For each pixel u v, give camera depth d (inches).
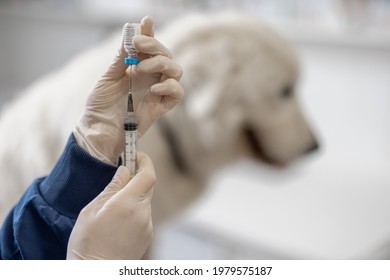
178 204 49.7
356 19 77.0
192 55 45.2
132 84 22.1
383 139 84.7
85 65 44.6
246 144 52.0
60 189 22.5
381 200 66.8
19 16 108.0
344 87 87.0
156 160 45.7
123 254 21.8
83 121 22.6
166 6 90.5
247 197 66.2
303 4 81.5
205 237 59.0
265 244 54.1
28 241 23.0
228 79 45.2
